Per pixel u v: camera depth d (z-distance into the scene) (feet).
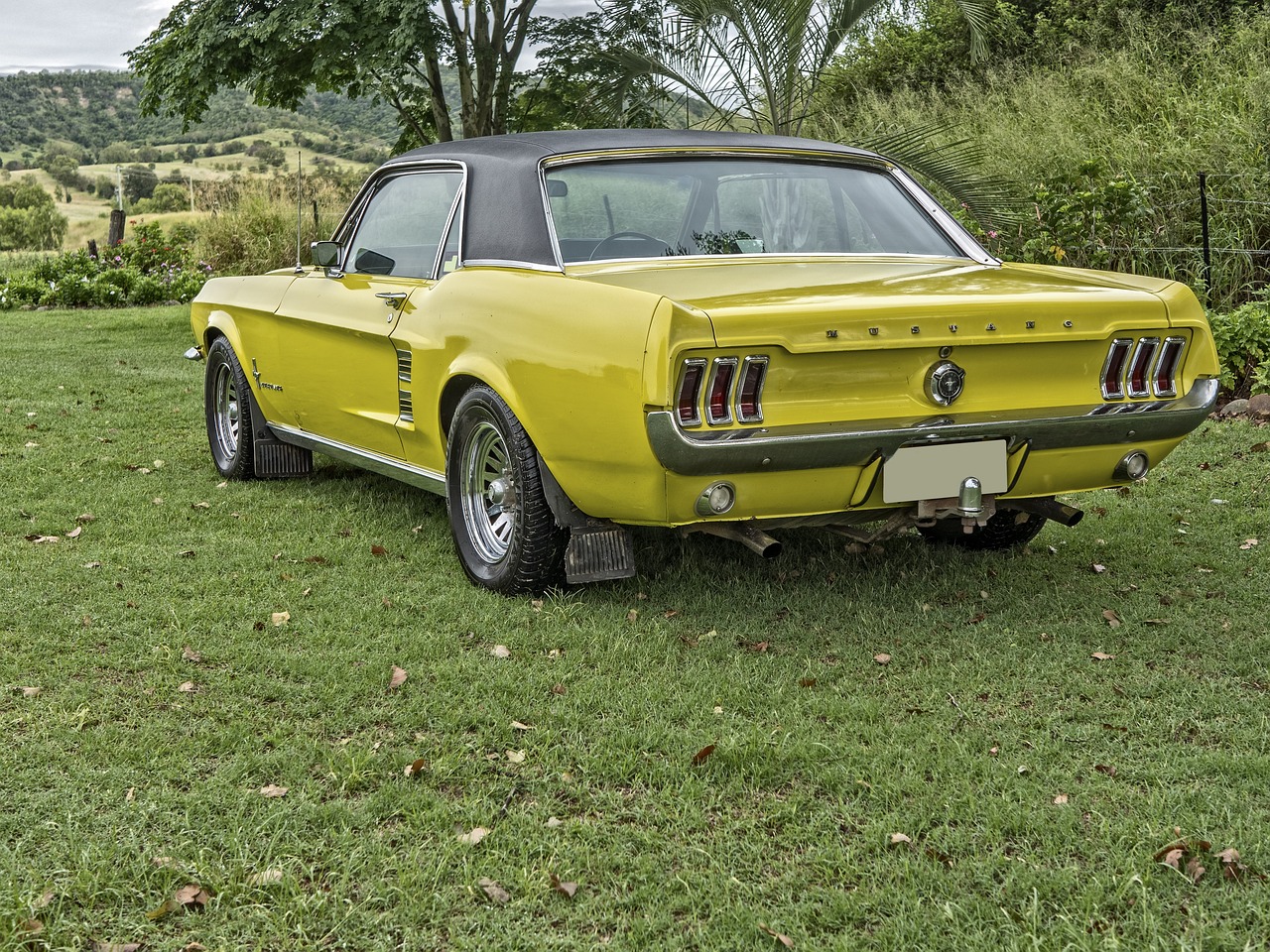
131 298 60.59
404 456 16.33
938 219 15.58
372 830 9.03
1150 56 42.65
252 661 12.24
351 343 16.69
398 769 10.03
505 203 14.42
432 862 8.54
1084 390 12.79
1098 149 36.01
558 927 7.88
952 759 10.06
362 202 17.76
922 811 9.20
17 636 12.84
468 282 14.24
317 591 14.62
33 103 459.32
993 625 13.50
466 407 14.21
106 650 12.57
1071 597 14.46
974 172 33.47
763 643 12.92
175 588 14.57
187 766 9.96
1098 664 12.28
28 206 296.71
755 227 14.49
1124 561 15.89
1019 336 12.10
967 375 12.14
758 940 7.65
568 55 40.83
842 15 34.63
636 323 11.34
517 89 45.21
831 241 14.71
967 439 12.21
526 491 13.50
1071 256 31.53
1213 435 22.66
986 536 16.34
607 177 14.39
